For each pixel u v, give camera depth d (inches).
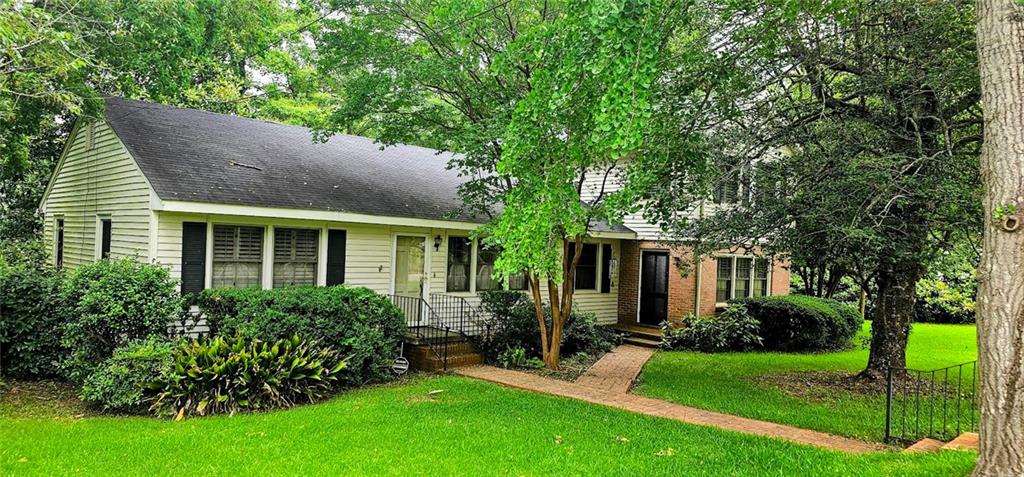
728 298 641.6
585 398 335.6
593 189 611.2
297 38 813.2
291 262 426.9
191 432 254.8
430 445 239.5
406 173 556.4
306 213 402.9
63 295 330.0
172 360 299.7
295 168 465.7
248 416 286.8
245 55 815.7
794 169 338.3
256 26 641.6
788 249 341.1
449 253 519.2
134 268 335.6
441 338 450.9
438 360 425.7
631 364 463.5
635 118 196.7
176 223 377.7
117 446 233.1
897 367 385.7
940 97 301.1
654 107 270.8
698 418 295.6
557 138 240.2
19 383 345.7
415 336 444.5
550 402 323.6
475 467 215.0
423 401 323.3
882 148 308.0
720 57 291.3
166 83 465.7
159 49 446.0
